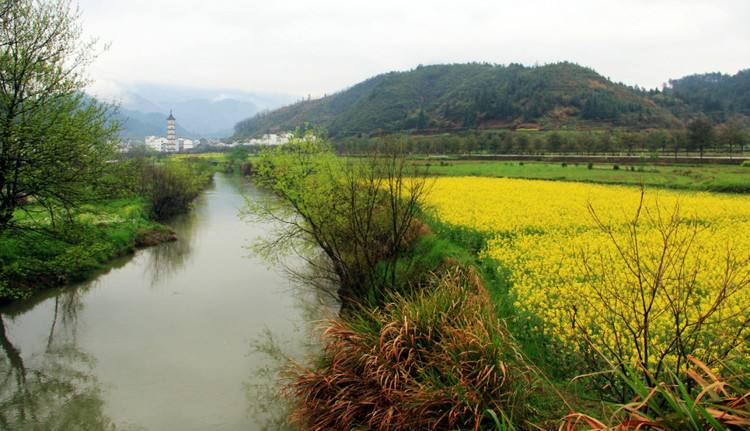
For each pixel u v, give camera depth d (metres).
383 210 15.08
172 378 11.72
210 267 22.56
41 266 18.25
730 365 5.38
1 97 14.88
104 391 11.15
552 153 94.06
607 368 7.20
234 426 9.66
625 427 3.92
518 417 6.32
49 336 14.37
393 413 7.05
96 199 18.12
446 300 8.63
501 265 14.00
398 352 7.70
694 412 3.74
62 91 16.33
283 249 17.58
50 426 9.89
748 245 15.64
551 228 19.95
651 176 47.56
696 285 10.34
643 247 14.59
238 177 83.25
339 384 8.22
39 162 15.55
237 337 14.14
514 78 195.50
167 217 37.62
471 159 85.81
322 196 15.16
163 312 16.38
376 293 12.73
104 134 17.86
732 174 47.06
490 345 7.02
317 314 15.83
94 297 18.09
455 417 6.37
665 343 6.99
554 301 10.62
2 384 11.60
